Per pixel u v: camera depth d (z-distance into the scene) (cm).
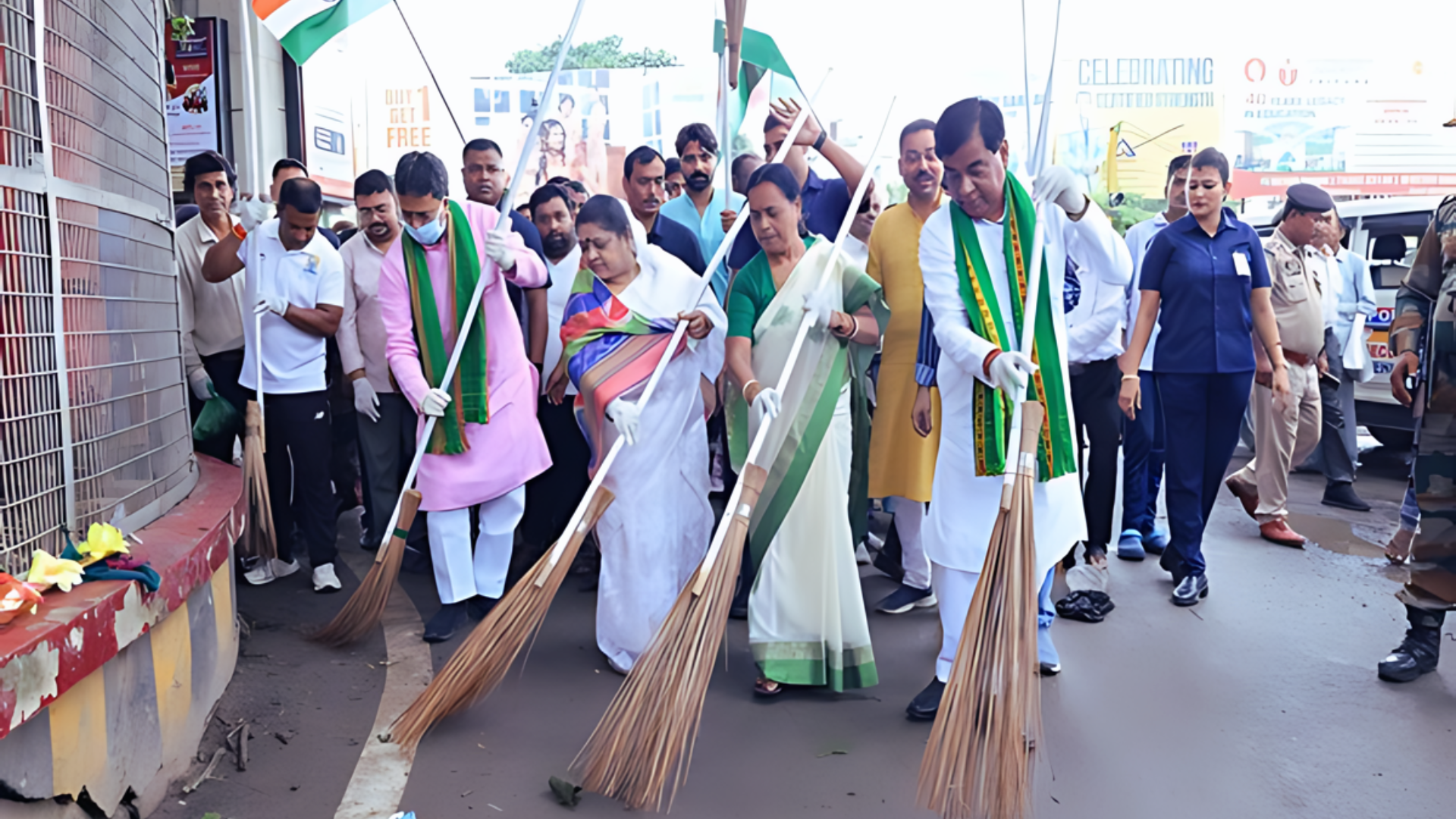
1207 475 482
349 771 310
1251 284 482
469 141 529
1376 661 405
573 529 352
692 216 554
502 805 291
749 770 312
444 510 423
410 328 432
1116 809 289
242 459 472
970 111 323
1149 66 2856
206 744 324
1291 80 2917
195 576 302
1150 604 478
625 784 296
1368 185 2958
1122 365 484
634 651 389
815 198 517
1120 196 2889
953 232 338
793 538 365
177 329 374
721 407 561
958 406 342
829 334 371
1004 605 279
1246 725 346
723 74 524
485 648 337
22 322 259
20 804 226
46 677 223
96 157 303
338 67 1269
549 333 544
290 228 482
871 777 307
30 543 259
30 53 262
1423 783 304
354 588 499
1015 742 269
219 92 955
